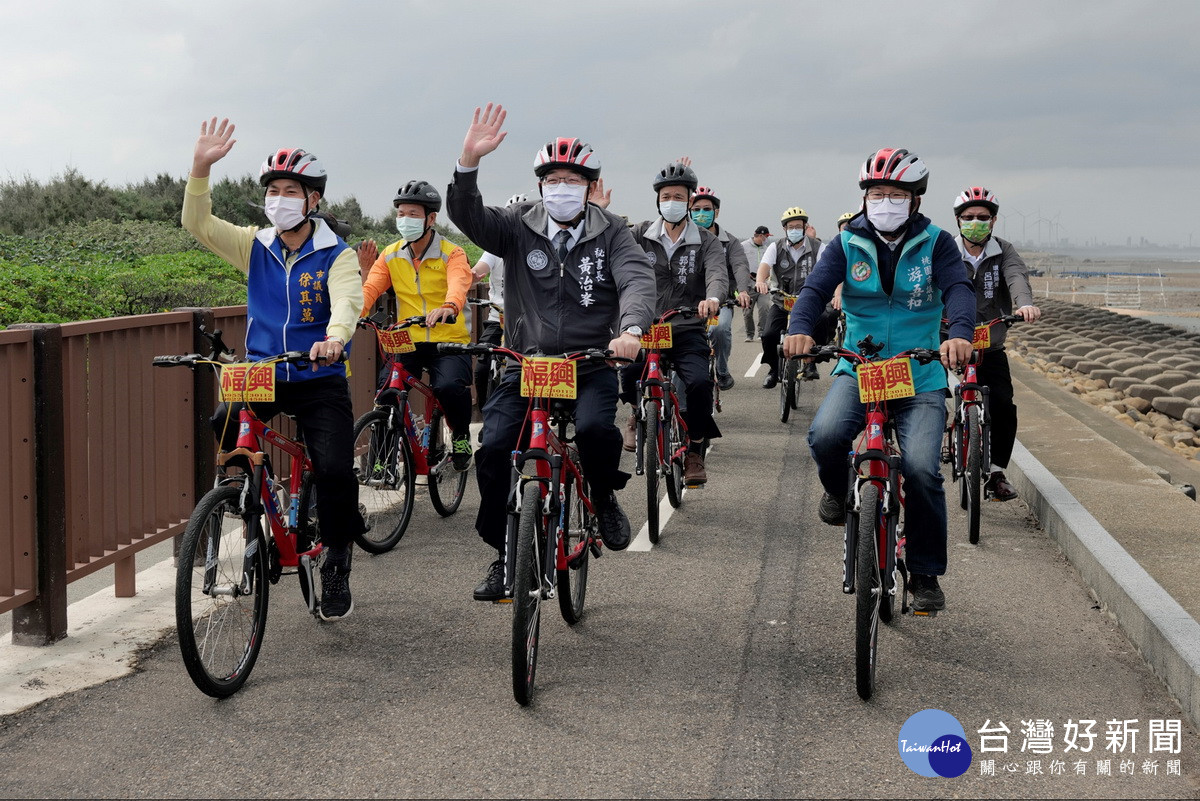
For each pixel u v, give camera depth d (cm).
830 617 542
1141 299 7231
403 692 446
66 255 1598
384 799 359
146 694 445
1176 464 1187
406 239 705
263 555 463
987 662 483
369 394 884
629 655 489
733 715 424
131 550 561
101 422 536
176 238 1994
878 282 495
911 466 477
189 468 611
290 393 502
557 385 450
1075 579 607
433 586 595
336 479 502
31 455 486
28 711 428
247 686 453
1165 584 548
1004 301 743
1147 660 480
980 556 654
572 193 486
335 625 530
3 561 483
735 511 764
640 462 743
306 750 394
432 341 715
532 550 428
